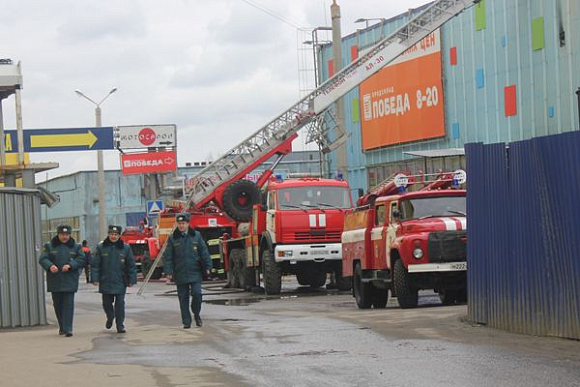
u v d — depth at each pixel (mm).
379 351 13070
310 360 12469
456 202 21391
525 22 37125
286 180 31219
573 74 34812
